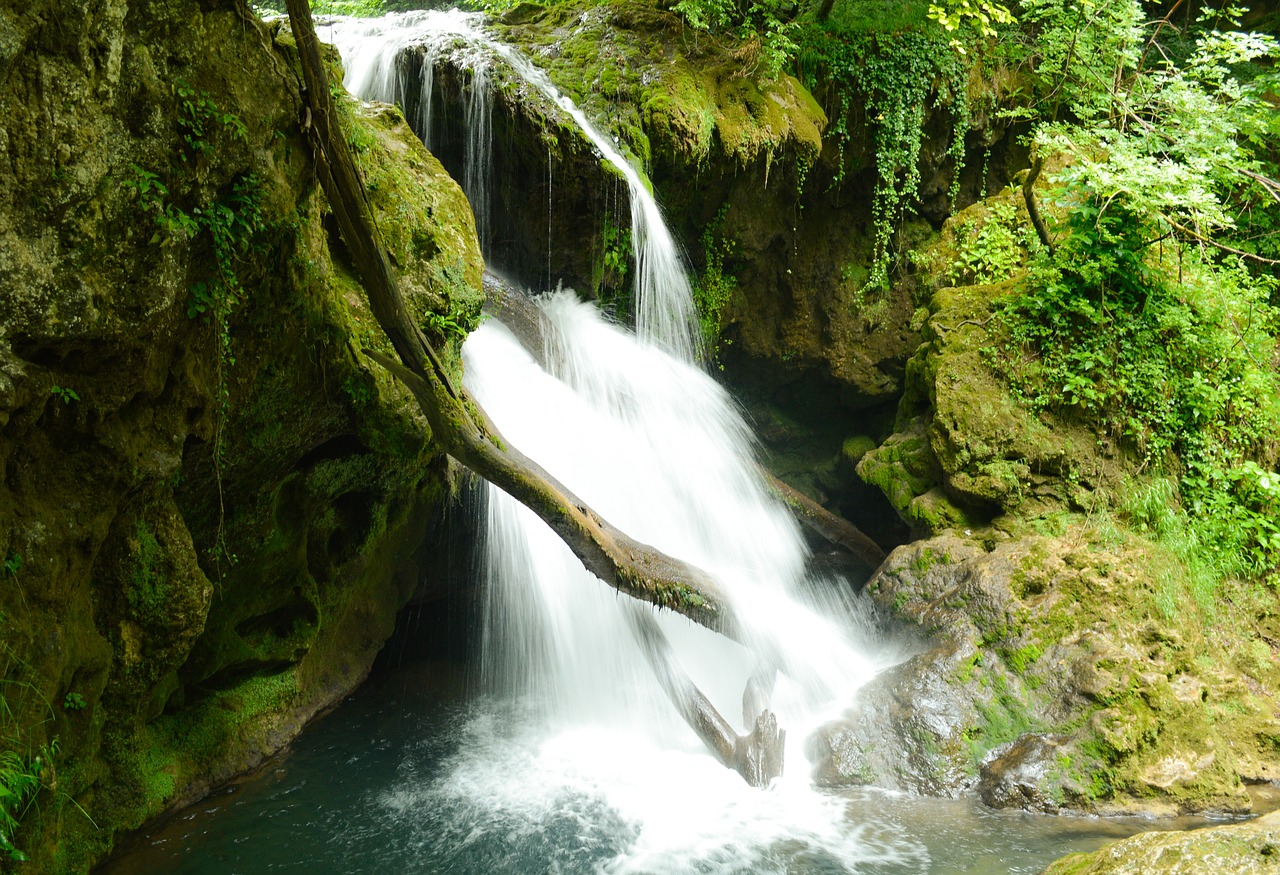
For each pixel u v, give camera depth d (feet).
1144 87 31.63
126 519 15.42
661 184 30.19
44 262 12.05
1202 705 21.65
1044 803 19.95
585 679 25.23
